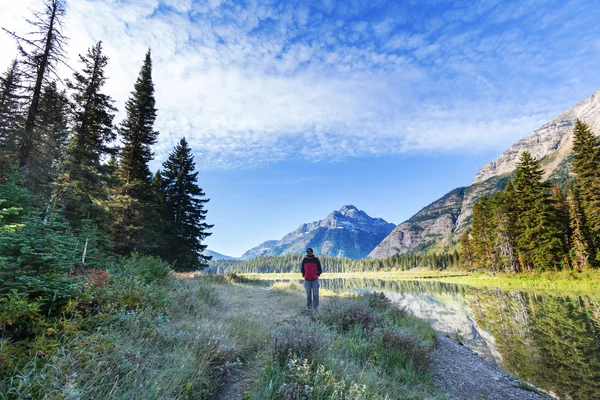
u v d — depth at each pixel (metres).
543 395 5.50
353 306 7.89
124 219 17.92
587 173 37.09
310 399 3.21
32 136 12.21
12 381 2.31
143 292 5.85
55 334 3.20
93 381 2.59
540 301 19.50
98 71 16.86
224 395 3.52
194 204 25.80
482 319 12.93
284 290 15.64
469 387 5.49
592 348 8.38
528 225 40.88
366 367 4.89
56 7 12.90
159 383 2.98
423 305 17.28
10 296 3.11
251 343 5.30
